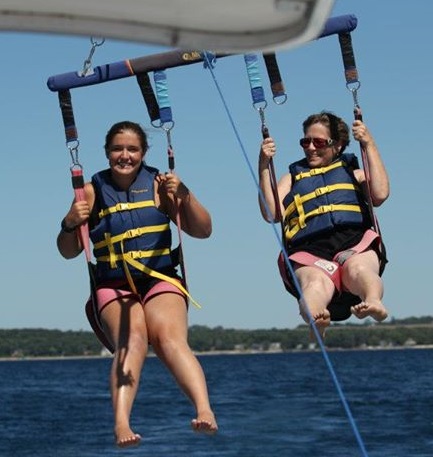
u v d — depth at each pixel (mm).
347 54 13836
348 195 14109
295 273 13766
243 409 66875
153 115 13727
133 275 12844
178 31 5254
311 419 58312
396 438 48469
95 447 49812
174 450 46344
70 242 13102
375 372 135375
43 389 118625
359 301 13945
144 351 12312
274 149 13656
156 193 13188
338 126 14320
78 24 5195
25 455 47656
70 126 13391
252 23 5172
